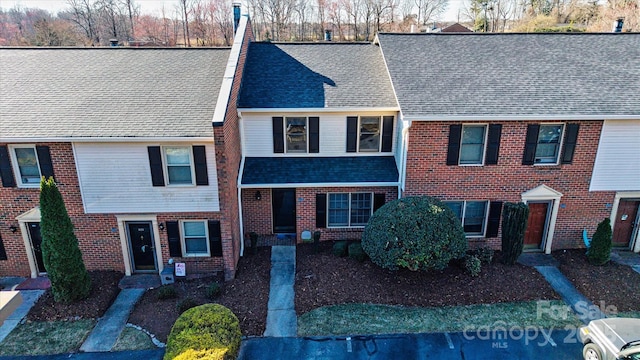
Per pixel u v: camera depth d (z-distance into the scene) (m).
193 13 58.66
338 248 14.23
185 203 12.80
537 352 10.09
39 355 10.16
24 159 12.34
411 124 13.10
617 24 18.34
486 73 14.69
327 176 14.39
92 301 12.04
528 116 12.67
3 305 5.51
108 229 13.12
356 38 58.38
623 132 13.15
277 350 10.22
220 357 8.45
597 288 12.46
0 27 57.75
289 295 12.34
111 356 10.12
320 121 14.64
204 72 15.25
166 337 10.70
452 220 12.17
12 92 13.82
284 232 16.03
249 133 14.76
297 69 16.41
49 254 11.24
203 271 13.75
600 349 9.31
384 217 12.28
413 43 16.67
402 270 13.16
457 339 10.53
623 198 14.15
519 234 13.12
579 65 15.04
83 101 13.43
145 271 13.82
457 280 12.73
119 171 12.36
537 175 13.75
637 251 14.68
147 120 12.49
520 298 12.05
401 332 10.78
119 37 58.72
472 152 13.66
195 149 12.18
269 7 58.72
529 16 62.28
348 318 11.29
